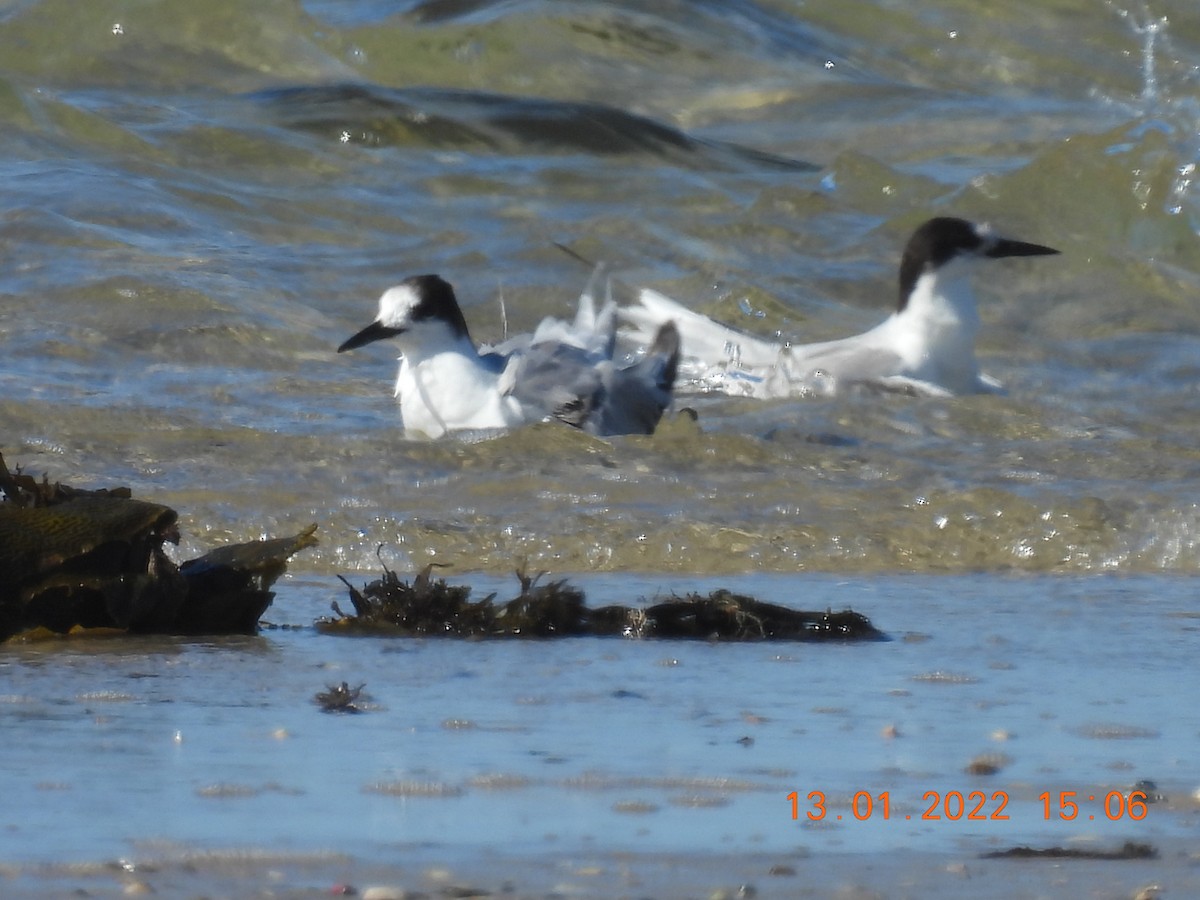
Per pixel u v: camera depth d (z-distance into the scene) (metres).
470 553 10.51
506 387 13.52
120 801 5.55
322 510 11.03
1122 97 31.05
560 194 22.89
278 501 11.26
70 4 27.78
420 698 7.07
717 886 4.76
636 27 30.73
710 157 25.08
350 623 8.54
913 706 7.08
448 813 5.49
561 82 29.39
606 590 9.61
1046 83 31.78
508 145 24.72
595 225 20.94
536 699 7.09
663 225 21.02
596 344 14.31
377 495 11.51
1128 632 8.66
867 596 9.57
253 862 4.92
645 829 5.35
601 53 30.17
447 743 6.35
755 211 22.08
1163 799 5.78
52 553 8.27
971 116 29.19
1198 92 31.06
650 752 6.29
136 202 20.28
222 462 12.22
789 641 8.40
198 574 8.56
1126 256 20.91
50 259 17.95
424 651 8.02
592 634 8.52
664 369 13.90
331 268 18.94
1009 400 15.05
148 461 12.21
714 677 7.56
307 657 7.83
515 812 5.51
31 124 22.91
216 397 14.45
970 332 16.12
